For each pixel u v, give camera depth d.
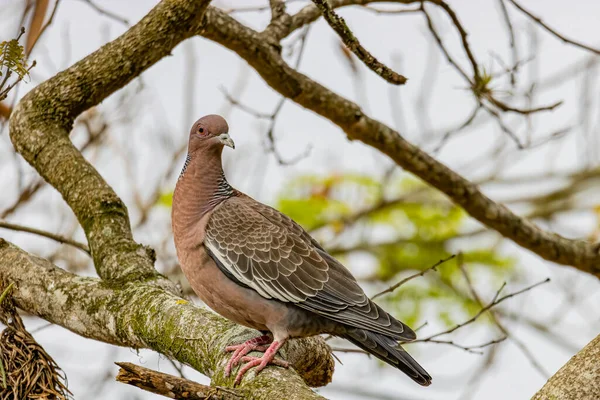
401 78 9.48
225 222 9.52
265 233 9.49
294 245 9.49
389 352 8.99
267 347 8.98
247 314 9.30
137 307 9.36
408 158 12.84
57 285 9.89
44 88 11.70
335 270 9.51
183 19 11.38
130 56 11.48
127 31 11.61
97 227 10.66
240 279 9.25
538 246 13.48
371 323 9.09
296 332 9.23
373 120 12.77
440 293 17.34
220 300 9.41
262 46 12.19
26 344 9.38
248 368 8.41
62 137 11.59
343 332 9.38
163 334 9.08
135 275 9.86
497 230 13.42
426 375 8.82
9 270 10.13
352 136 12.95
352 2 13.16
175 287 9.91
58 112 11.65
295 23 12.75
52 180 11.41
